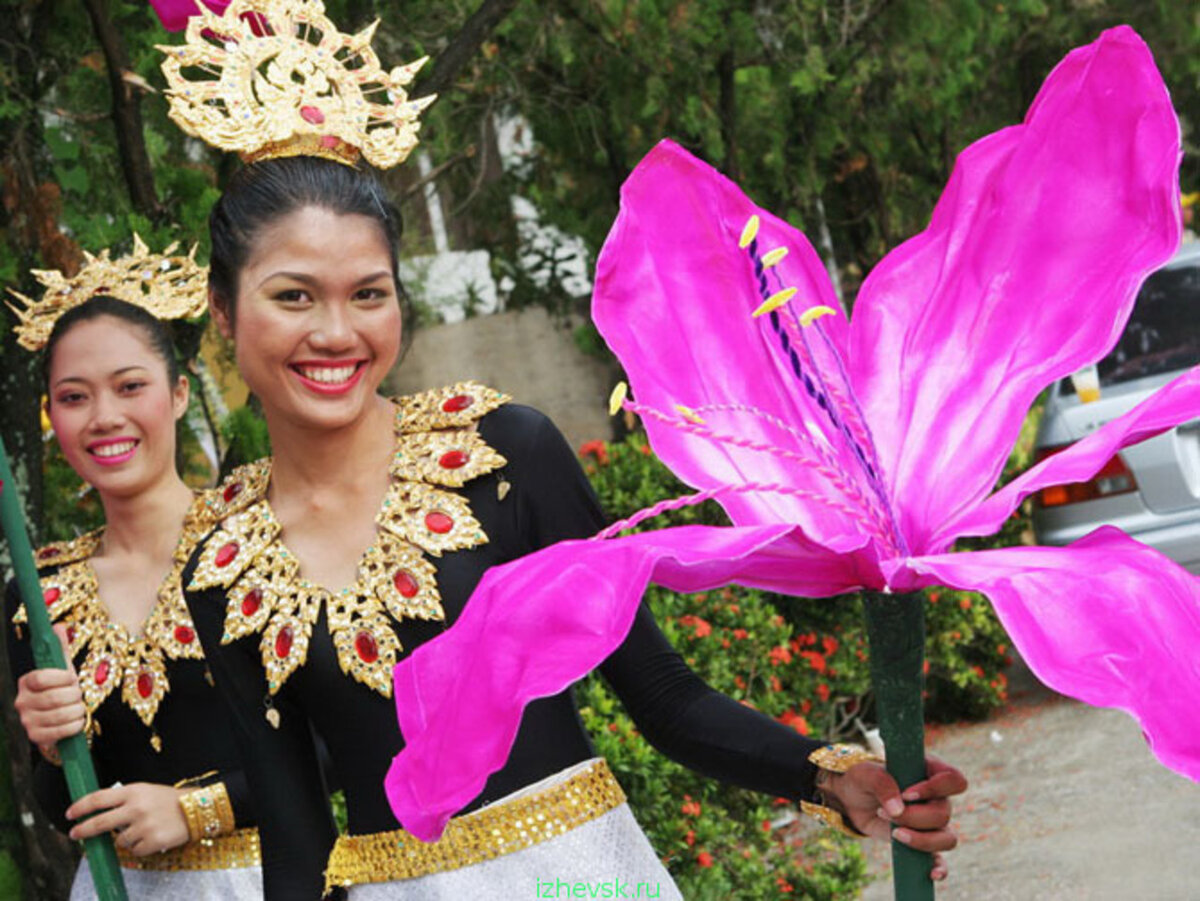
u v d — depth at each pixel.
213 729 3.53
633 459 7.24
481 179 8.27
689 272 2.03
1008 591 1.61
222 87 2.42
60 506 5.84
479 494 2.41
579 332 9.34
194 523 3.64
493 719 1.65
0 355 5.02
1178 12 10.52
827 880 5.71
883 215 10.16
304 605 2.40
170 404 3.74
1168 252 1.85
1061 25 10.41
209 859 3.46
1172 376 8.18
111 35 4.96
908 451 2.02
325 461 2.43
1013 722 8.39
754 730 2.30
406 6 6.77
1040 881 5.95
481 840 2.30
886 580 1.78
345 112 2.46
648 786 5.15
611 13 7.30
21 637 3.72
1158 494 7.82
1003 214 1.99
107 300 3.73
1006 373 1.98
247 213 2.34
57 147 5.14
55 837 4.95
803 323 1.89
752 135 8.59
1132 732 7.80
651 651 2.43
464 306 10.45
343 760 2.41
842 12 8.41
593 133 8.13
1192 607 1.61
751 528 1.79
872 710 7.99
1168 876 5.80
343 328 2.33
